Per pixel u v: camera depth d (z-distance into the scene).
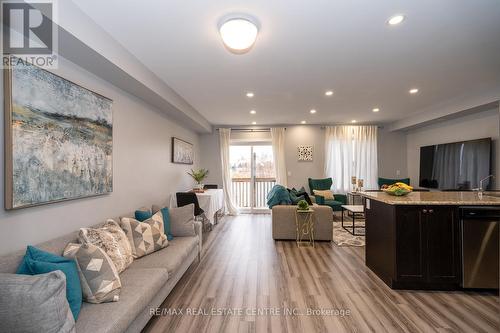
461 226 2.48
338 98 4.25
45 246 1.68
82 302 1.56
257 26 2.07
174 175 4.79
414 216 2.51
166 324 1.98
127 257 2.14
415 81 3.44
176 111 4.19
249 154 7.01
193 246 2.94
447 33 2.21
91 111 2.37
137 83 2.77
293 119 6.04
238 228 5.13
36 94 1.78
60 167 1.99
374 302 2.30
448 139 5.18
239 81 3.40
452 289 2.51
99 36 2.03
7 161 1.58
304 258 3.43
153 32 2.15
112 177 2.74
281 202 4.43
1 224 1.59
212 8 1.84
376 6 1.83
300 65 2.88
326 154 6.64
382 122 6.46
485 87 3.73
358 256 3.51
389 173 6.69
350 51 2.54
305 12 1.90
